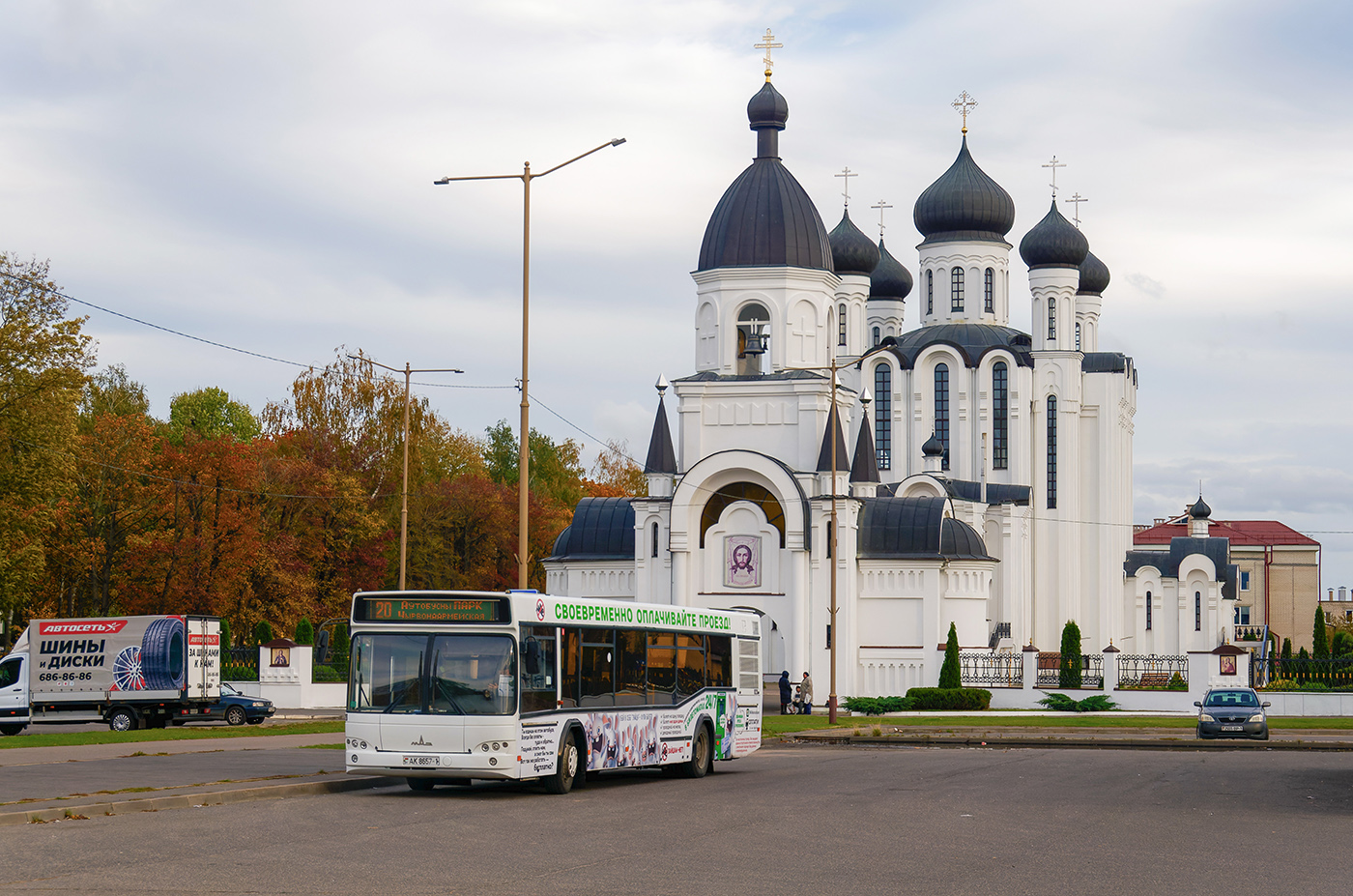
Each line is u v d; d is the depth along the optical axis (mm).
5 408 64312
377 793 27938
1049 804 26953
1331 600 176375
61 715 53500
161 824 22000
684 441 75000
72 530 77625
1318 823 24328
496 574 100500
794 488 72312
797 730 54781
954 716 65000
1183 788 30859
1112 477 102438
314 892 16078
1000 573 94875
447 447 110625
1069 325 102250
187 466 78688
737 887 16875
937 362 100438
